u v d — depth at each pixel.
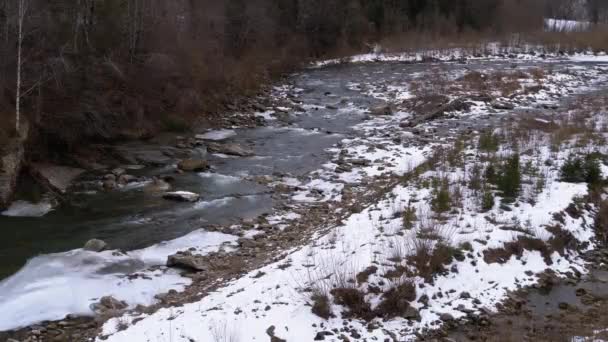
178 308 7.97
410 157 16.94
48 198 14.30
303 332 6.88
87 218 12.99
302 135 21.41
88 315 8.43
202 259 10.41
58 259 10.42
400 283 7.64
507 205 10.35
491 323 7.16
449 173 12.79
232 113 24.77
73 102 18.39
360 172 15.88
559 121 18.34
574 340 6.59
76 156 17.44
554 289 8.12
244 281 8.68
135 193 14.80
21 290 9.22
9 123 15.43
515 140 15.44
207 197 14.46
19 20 15.84
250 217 12.91
